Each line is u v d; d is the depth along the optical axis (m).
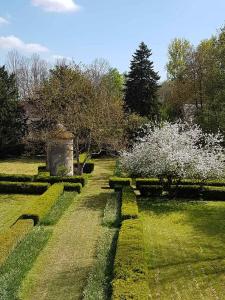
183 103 37.25
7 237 11.34
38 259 10.80
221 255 11.06
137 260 9.16
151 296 8.54
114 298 7.25
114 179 20.66
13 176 22.02
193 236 12.87
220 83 28.67
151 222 14.54
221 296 8.59
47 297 8.60
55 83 27.92
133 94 39.53
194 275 9.68
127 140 31.67
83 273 9.86
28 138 33.41
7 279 9.14
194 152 17.36
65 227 13.91
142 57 39.69
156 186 18.75
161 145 17.61
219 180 20.47
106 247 11.45
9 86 36.81
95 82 40.78
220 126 26.80
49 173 23.39
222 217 15.28
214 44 32.00
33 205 15.22
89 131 26.17
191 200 18.39
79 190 19.69
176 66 44.38
